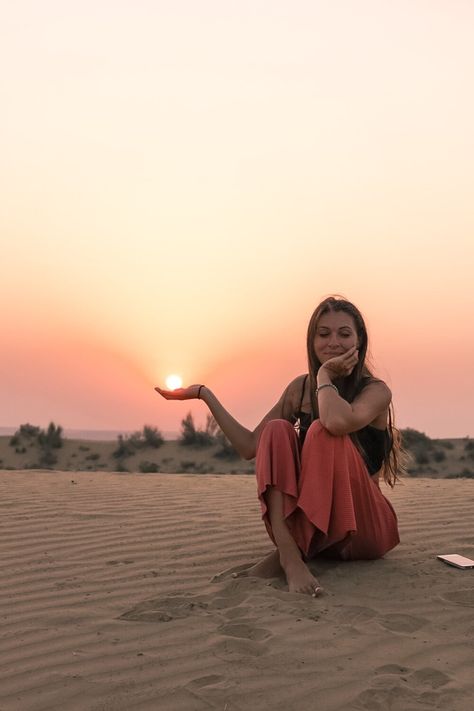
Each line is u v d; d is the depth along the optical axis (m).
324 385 3.85
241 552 4.72
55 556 4.65
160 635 3.13
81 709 2.50
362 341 4.24
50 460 36.22
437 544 4.80
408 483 8.80
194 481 9.16
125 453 36.88
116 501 6.95
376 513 4.17
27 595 3.81
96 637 3.14
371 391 4.03
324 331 4.16
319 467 3.79
